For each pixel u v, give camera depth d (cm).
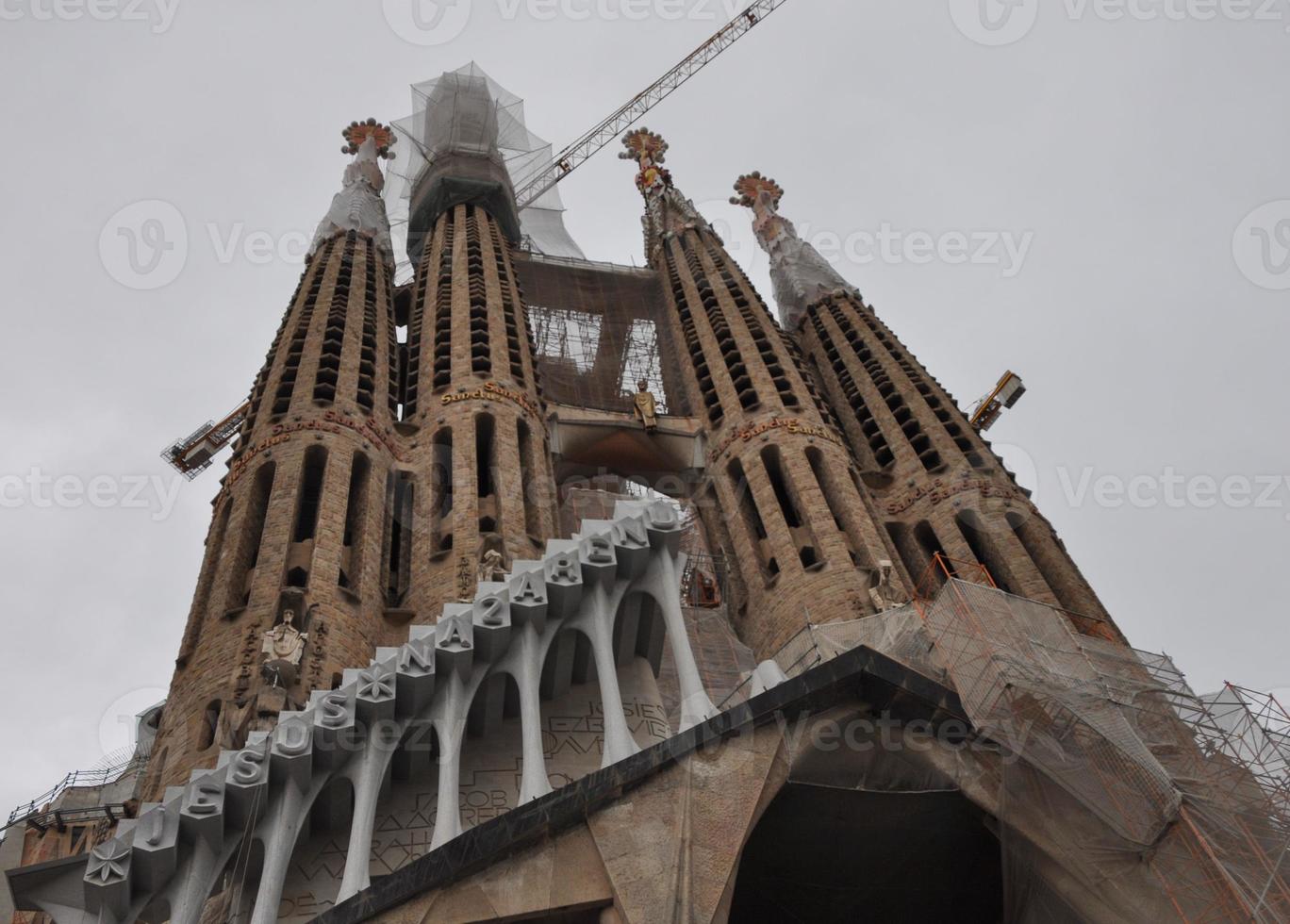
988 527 5138
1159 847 2819
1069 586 4866
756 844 2945
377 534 4622
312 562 4244
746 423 5659
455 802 3094
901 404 6009
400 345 6391
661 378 7050
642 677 3716
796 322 7269
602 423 5769
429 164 7831
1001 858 3058
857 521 4994
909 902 3112
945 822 2994
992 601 3512
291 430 4894
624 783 2702
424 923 2491
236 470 4853
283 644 3772
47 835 5419
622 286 7556
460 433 5241
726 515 5400
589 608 3538
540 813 2639
